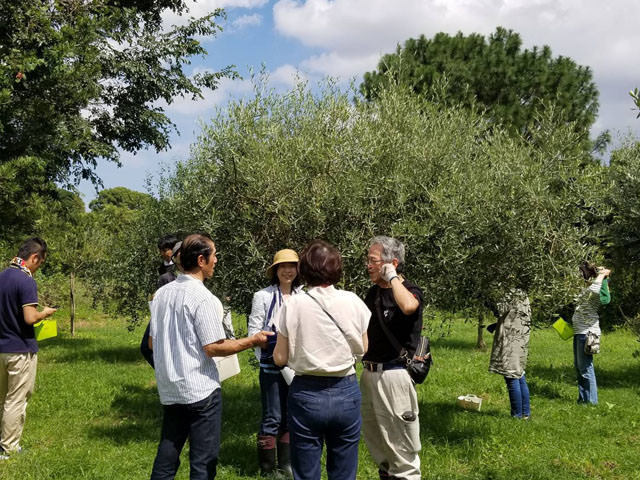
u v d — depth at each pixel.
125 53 14.73
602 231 6.43
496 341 6.94
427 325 6.11
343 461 3.43
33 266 5.49
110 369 10.28
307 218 5.54
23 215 8.68
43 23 9.03
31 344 5.43
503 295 5.88
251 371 9.81
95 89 9.63
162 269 6.12
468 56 17.86
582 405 7.59
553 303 5.77
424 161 5.64
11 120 8.38
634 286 9.97
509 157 5.82
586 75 18.41
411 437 4.13
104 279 12.12
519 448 5.76
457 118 6.21
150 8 15.77
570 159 5.74
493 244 5.63
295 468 3.41
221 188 5.86
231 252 5.80
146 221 10.23
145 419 6.87
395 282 4.03
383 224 5.47
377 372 4.14
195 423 3.59
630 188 8.98
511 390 6.89
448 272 5.53
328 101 5.95
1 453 5.33
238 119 5.80
